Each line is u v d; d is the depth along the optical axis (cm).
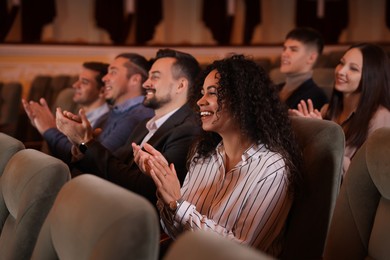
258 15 617
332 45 598
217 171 168
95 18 579
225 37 609
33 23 551
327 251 148
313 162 157
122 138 257
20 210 135
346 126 232
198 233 80
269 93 163
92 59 566
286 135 160
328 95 301
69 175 138
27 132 439
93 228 95
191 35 625
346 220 144
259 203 154
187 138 206
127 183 207
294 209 158
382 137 136
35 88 461
